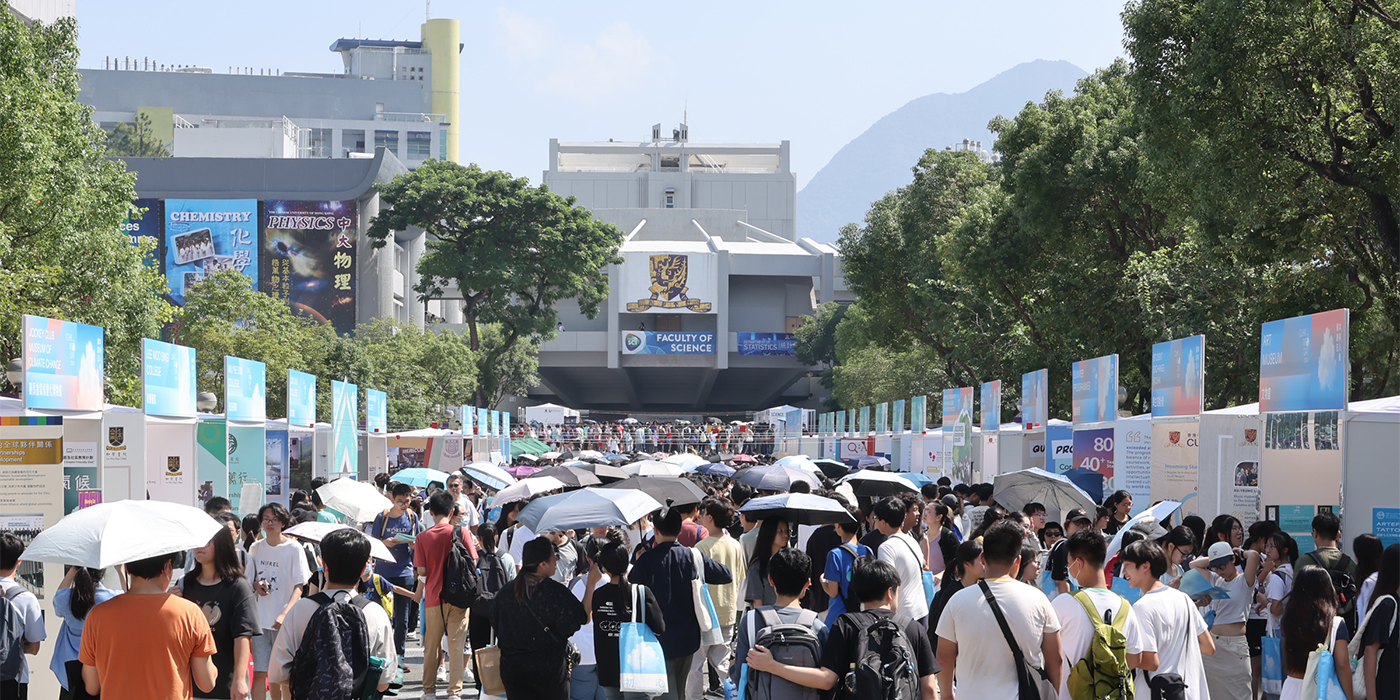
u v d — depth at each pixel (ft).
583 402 503.20
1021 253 133.08
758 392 488.44
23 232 89.51
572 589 34.17
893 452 136.56
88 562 22.30
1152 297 107.76
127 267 98.99
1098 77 130.72
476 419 150.61
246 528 39.34
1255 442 52.42
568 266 258.78
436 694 44.60
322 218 285.02
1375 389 101.14
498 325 328.49
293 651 25.81
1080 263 124.57
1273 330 50.16
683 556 33.45
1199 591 33.30
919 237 193.47
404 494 47.34
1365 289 85.76
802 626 23.43
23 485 46.42
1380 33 68.90
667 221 513.86
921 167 197.36
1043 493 53.16
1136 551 26.16
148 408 53.16
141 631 22.66
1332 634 25.66
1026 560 30.55
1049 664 23.52
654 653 30.37
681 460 84.89
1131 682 24.62
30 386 45.16
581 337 396.98
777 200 549.54
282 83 563.89
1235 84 71.31
